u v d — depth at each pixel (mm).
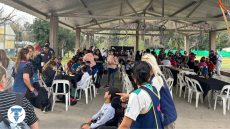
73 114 3900
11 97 1047
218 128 3344
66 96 4148
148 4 12039
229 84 4441
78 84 4805
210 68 9125
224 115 4074
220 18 9117
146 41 17812
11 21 17953
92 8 8523
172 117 1565
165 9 12898
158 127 1292
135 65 1401
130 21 17328
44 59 5301
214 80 5012
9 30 14945
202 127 3375
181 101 5203
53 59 4441
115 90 2254
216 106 4777
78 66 5418
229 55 26625
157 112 1315
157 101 1325
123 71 7281
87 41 17578
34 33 23562
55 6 7926
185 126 3406
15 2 6547
